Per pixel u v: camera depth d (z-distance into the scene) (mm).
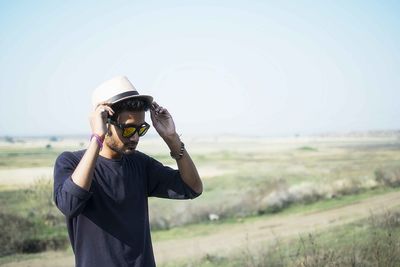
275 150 129250
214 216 17719
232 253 9688
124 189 2617
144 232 2658
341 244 7727
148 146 170375
